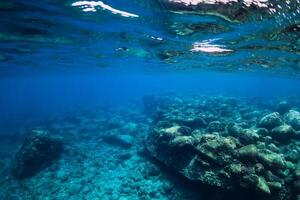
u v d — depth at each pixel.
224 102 25.05
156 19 9.70
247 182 8.98
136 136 20.84
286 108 20.02
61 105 62.03
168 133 13.57
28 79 62.25
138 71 44.19
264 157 10.27
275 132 13.38
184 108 21.16
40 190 13.40
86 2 8.29
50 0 8.09
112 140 20.00
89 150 18.62
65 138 22.45
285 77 42.53
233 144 10.71
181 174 11.56
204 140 11.23
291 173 10.17
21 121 38.44
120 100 59.41
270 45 13.63
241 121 17.77
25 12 9.41
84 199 12.30
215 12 8.31
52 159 16.33
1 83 70.62
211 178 9.93
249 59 20.05
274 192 9.29
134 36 13.41
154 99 30.56
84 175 14.70
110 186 13.33
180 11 8.38
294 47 13.68
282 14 8.23
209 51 16.66
